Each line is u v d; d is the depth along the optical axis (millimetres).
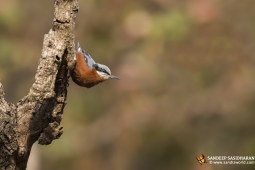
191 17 14641
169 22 14414
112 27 15391
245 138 15125
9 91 16594
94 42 15680
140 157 15227
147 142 15102
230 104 15156
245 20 15320
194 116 15258
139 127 15031
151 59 15195
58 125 7770
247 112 15094
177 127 15078
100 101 15938
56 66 7488
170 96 15250
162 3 15062
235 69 15109
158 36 14531
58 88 7754
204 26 14906
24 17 16266
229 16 15227
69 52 7594
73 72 9641
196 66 15188
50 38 7500
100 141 15336
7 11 15094
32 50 16250
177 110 15164
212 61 15109
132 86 15109
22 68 16266
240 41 15141
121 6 15352
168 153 15094
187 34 14656
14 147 7352
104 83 16062
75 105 15891
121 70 15258
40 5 17172
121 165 15266
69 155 15297
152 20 14789
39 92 7520
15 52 15648
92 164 15359
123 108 15109
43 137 7738
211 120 15281
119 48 15570
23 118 7602
